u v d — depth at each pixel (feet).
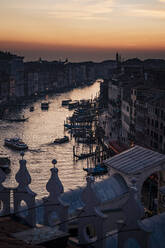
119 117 615.98
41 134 599.16
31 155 460.14
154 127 359.46
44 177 364.58
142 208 38.19
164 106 336.70
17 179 48.21
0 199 50.57
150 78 583.58
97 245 40.96
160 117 344.28
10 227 43.32
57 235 36.76
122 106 536.01
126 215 38.88
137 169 65.31
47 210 45.85
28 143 530.27
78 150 487.61
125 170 65.92
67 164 416.05
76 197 62.08
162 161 66.13
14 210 49.11
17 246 33.12
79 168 398.42
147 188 271.49
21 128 652.07
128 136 480.23
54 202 44.98
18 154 463.83
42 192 318.65
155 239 49.37
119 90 618.44
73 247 40.70
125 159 69.97
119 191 63.57
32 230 38.17
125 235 39.09
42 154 465.06
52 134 599.16
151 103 367.45
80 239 43.04
